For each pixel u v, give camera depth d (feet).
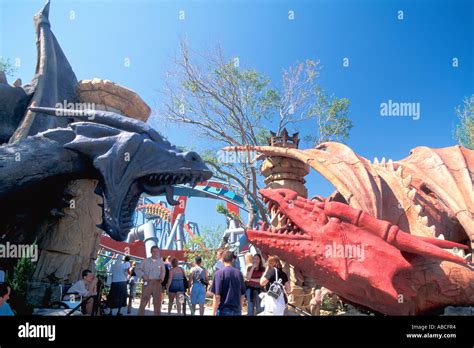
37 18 40.75
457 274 19.10
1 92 33.83
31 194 27.32
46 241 32.45
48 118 33.96
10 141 31.35
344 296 19.51
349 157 26.96
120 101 39.34
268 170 38.37
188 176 28.37
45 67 36.86
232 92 65.46
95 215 35.09
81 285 25.84
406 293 18.80
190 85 64.95
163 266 26.08
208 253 74.18
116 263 28.30
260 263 23.86
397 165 28.14
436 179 25.05
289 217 20.59
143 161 27.86
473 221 21.77
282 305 17.89
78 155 27.66
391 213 22.54
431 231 20.36
